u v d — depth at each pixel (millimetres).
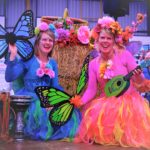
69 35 4422
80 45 4469
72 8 8828
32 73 4129
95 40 4211
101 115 3758
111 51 3988
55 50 4418
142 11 8719
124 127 3672
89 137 3795
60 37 4395
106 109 3770
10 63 4051
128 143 3621
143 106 3844
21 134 3926
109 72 3920
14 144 3721
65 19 4598
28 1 8602
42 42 4164
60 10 8781
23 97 3904
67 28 4562
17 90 4223
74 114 4090
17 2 8562
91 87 4059
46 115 3971
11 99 3918
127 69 3998
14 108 3957
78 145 3691
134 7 8828
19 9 8562
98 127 3734
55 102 4008
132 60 3996
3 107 3824
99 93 4117
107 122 3721
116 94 3873
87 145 3697
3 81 6484
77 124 4047
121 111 3732
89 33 4465
